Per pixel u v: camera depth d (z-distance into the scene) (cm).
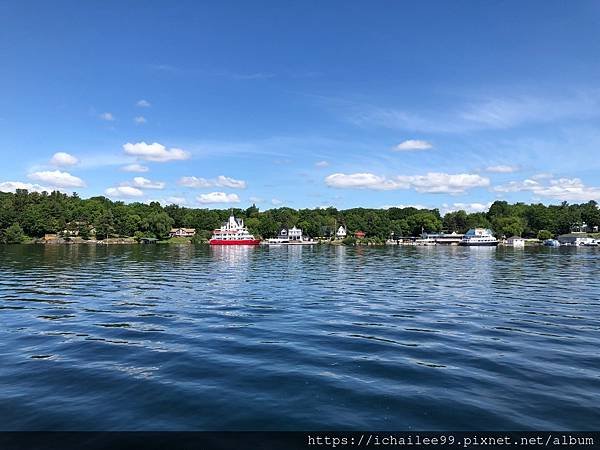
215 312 2461
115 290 3416
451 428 1002
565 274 5038
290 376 1345
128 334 1905
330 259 8450
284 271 5438
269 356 1563
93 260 7338
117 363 1477
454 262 7481
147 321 2197
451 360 1516
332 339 1820
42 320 2219
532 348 1673
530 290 3491
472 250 14038
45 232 18412
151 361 1501
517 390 1225
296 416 1062
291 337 1856
